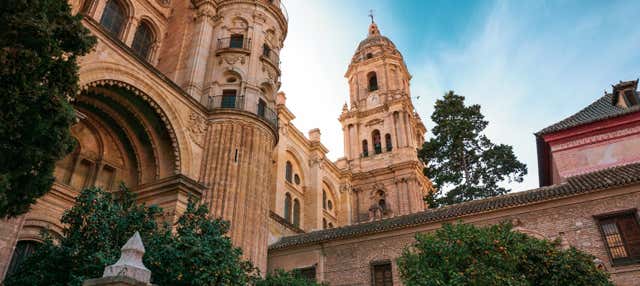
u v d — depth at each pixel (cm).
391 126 5225
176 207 1980
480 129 3409
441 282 1122
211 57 2770
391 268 2183
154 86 2128
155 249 1139
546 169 2839
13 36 884
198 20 2911
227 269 1137
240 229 2158
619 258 1709
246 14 2981
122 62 1992
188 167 2198
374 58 5903
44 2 958
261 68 2809
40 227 1823
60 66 1013
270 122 2606
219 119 2428
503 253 1165
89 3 2439
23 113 907
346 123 5550
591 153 2280
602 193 1842
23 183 970
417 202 4644
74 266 1121
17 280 1105
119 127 2244
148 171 2255
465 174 3191
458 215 2102
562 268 1203
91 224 1181
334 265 2358
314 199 4216
